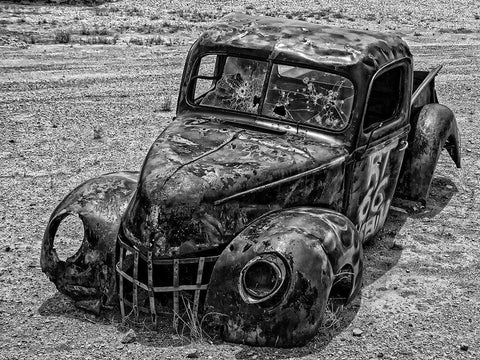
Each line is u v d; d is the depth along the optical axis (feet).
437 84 51.11
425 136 24.79
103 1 88.07
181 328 16.65
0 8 75.77
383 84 21.50
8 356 15.81
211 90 19.94
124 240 16.90
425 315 18.75
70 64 52.01
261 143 17.90
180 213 15.81
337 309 17.51
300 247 15.37
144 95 44.21
